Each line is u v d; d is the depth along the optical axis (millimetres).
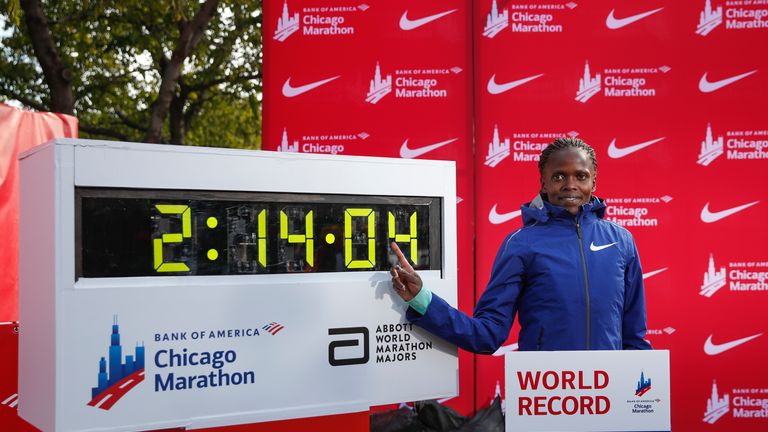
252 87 10945
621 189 3578
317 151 3645
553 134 3609
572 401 1647
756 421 3523
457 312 1793
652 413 1656
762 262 3543
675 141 3582
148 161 1445
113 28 9906
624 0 3605
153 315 1445
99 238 1404
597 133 3594
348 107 3650
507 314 1952
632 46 3602
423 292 1729
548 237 1981
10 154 3311
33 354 1534
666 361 1668
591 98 3605
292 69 3646
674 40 3592
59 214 1359
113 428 1409
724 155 3570
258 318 1560
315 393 1629
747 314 3539
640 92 3594
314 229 1638
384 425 2773
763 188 3561
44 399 1442
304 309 1615
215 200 1522
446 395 1831
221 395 1518
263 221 1575
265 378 1568
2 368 2240
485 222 3605
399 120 3648
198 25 7934
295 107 3646
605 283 1925
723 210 3559
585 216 2029
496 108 3623
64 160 1363
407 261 1757
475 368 3574
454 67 3646
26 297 1597
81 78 10562
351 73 3656
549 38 3625
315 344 1631
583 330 1893
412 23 3660
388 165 1729
